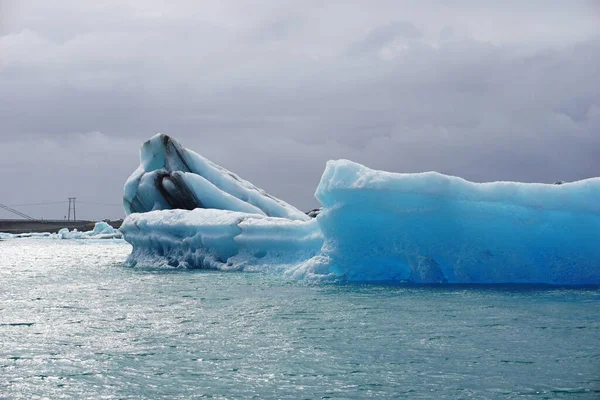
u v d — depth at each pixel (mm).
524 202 13867
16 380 6883
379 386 6543
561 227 13859
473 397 6184
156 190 26297
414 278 14773
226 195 26047
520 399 6121
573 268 14125
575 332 8914
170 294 13398
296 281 15305
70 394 6406
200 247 19891
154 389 6527
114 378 6914
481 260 14453
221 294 13219
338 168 15227
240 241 18484
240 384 6660
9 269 21422
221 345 8375
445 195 14094
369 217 14922
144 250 21953
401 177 14320
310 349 8086
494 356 7641
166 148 27547
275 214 27328
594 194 13602
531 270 14344
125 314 10859
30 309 11516
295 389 6477
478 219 14133
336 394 6316
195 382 6746
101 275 18312
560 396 6191
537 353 7746
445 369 7121
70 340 8766
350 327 9453
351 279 15359
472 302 11602
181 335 9031
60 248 42562
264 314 10664
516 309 10805
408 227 14680
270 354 7867
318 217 15781
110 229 68375
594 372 6945
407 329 9242
